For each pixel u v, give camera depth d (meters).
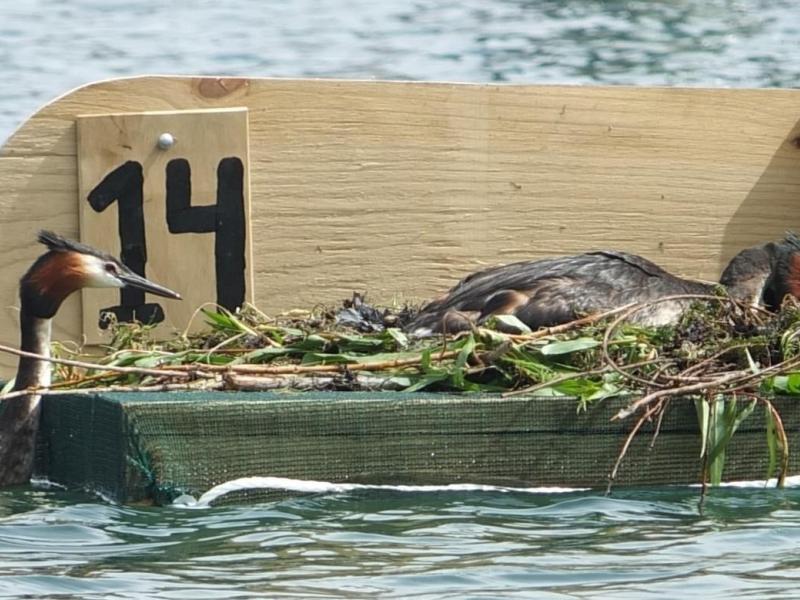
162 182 12.97
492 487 11.01
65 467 11.21
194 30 27.09
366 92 13.39
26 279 11.82
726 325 11.82
